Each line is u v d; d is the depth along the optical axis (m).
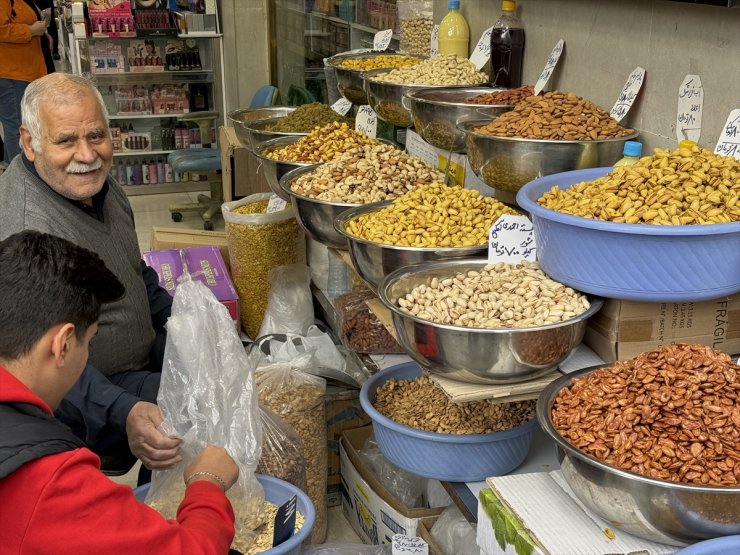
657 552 1.34
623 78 2.28
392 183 2.40
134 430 1.79
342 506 2.76
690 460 1.29
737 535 1.23
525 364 1.58
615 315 1.65
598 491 1.30
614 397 1.42
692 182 1.64
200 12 6.45
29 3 5.81
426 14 3.56
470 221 2.06
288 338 2.82
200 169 5.63
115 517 1.22
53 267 1.24
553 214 1.58
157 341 2.34
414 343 1.65
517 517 1.43
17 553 1.16
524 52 2.81
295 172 2.60
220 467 1.55
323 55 5.30
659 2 2.10
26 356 1.22
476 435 1.91
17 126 6.02
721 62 1.92
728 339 1.70
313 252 3.60
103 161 2.04
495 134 2.11
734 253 1.49
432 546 2.14
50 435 1.19
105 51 6.38
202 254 3.76
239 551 1.67
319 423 2.51
